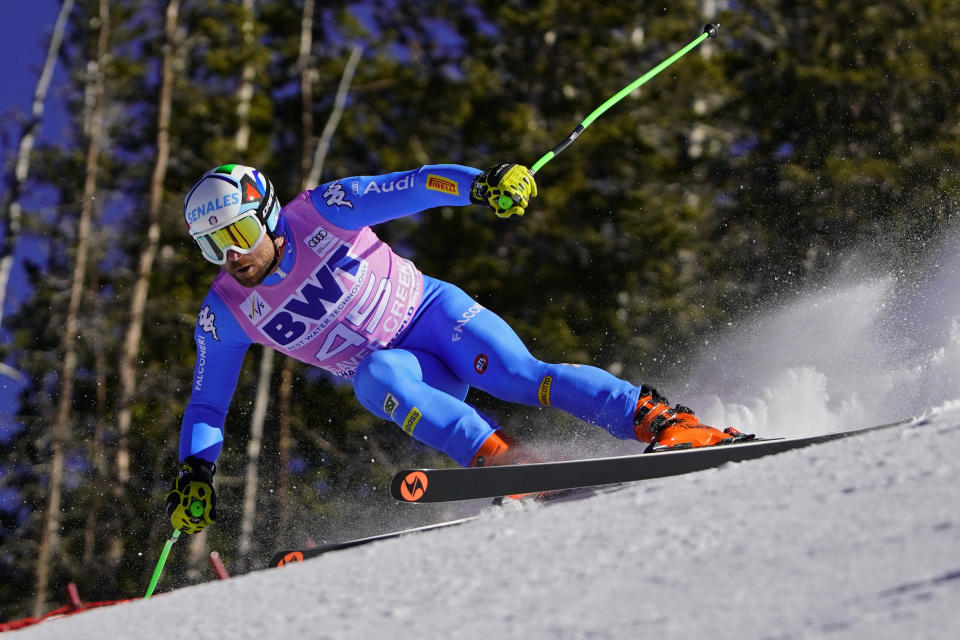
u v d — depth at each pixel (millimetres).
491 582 3713
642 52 41844
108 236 39031
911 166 36938
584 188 36938
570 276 35000
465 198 6840
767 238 36062
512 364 7570
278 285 7461
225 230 7121
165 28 37375
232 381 7938
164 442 34688
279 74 43906
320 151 39406
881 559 3035
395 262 7902
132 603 5078
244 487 33188
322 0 44719
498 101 41188
